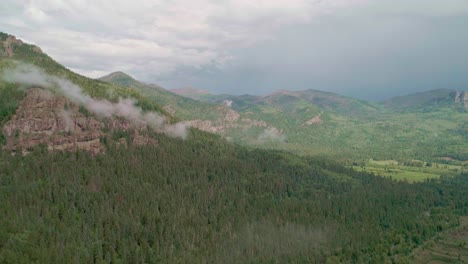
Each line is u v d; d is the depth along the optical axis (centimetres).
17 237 19525
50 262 18612
